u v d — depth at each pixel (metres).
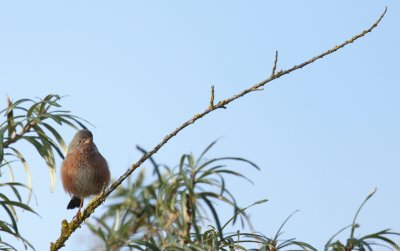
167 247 6.01
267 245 5.97
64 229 7.54
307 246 5.82
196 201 6.01
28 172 6.84
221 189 5.86
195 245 5.80
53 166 7.19
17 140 7.03
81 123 7.16
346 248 5.67
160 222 6.10
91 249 5.87
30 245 6.15
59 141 7.28
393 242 5.63
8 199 6.39
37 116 6.93
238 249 6.09
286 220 5.96
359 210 5.59
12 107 6.90
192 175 6.04
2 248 6.17
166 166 6.17
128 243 5.97
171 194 6.15
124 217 6.30
